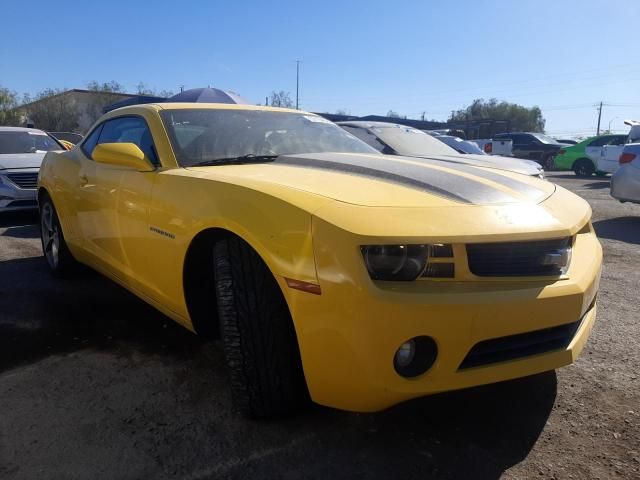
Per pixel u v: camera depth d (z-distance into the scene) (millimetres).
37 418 2449
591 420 2441
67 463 2131
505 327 1981
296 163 2867
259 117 3637
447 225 1988
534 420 2445
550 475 2066
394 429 2363
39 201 4945
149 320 3672
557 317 2090
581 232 2658
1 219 8219
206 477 2053
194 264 2650
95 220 3629
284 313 2230
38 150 9086
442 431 2354
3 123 39875
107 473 2074
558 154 19016
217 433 2328
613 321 3666
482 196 2273
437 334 1901
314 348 2010
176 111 3375
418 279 1940
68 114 39688
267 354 2242
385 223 1942
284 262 2049
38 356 3102
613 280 4746
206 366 2977
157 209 2797
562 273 2189
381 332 1873
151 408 2535
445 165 2842
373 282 1884
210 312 2791
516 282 2045
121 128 3664
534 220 2160
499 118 69750
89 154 3984
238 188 2348
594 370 2930
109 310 3867
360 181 2383
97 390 2707
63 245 4453
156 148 3088
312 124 3834
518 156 23656
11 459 2154
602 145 17781
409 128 7902
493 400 2609
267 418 2383
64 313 3801
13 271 4953
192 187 2586
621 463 2135
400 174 2455
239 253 2293
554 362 2178
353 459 2160
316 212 2021
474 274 1986
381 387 1918
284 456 2176
